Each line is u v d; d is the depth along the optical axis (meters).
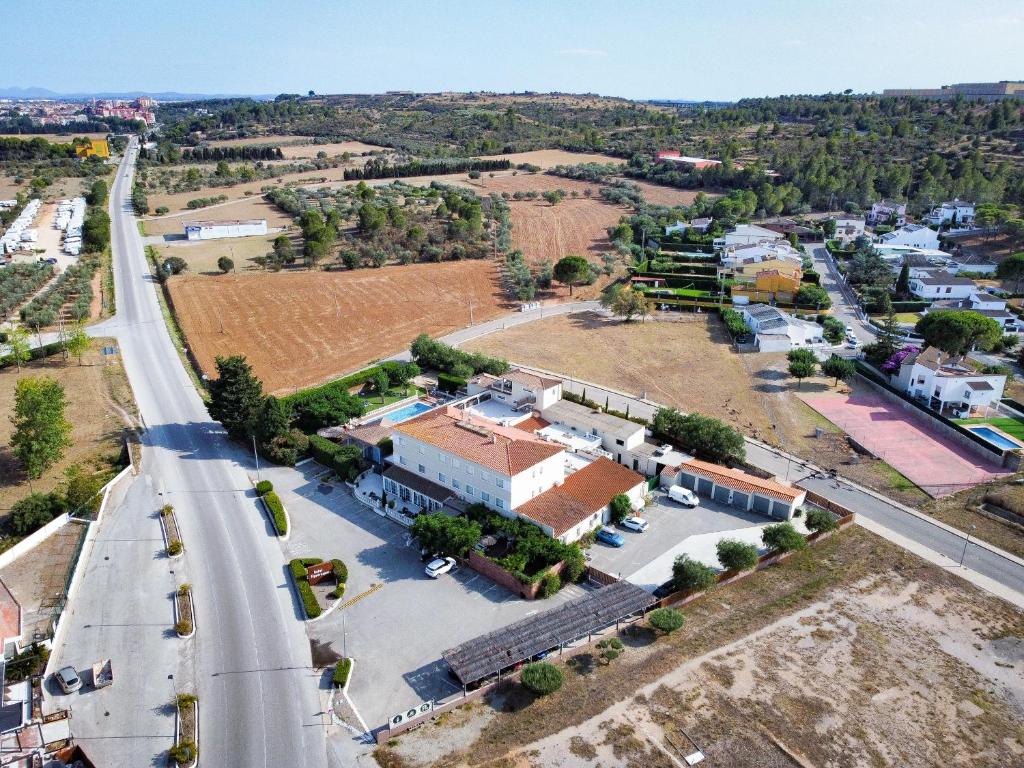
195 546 69.00
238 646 55.88
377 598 61.75
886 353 112.88
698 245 184.88
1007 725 48.03
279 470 84.62
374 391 106.88
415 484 76.69
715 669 52.78
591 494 73.19
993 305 138.00
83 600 60.97
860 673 52.59
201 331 130.38
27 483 79.31
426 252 176.00
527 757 45.31
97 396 103.31
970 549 68.88
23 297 145.62
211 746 46.62
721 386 109.00
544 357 120.44
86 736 47.41
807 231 196.88
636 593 58.91
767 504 75.44
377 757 45.69
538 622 55.44
